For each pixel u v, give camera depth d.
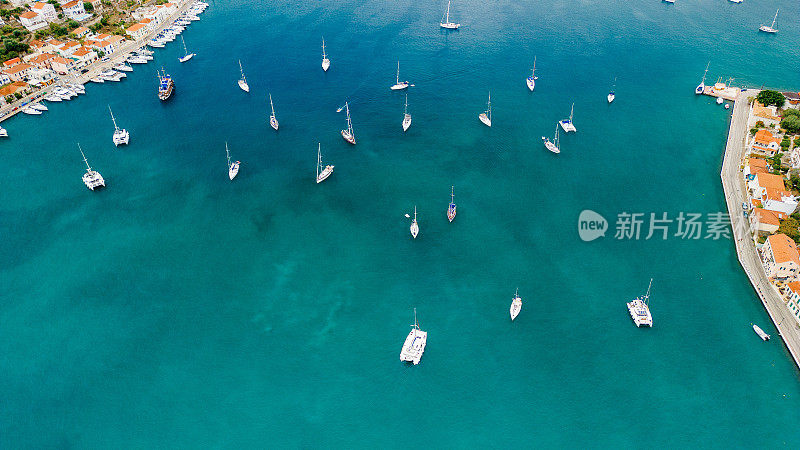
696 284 184.25
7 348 165.12
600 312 175.88
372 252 198.62
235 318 175.12
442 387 156.50
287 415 150.00
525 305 178.62
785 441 143.38
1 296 180.88
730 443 143.25
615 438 144.62
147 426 147.25
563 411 150.75
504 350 165.50
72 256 195.88
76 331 170.62
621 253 196.38
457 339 168.50
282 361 162.88
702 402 151.88
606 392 154.62
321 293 183.38
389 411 151.38
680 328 170.75
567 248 199.25
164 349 165.88
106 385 156.38
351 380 158.25
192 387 156.12
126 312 176.75
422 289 184.50
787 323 169.00
